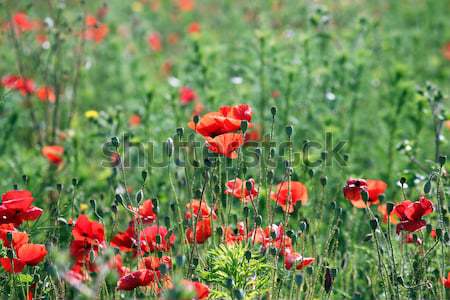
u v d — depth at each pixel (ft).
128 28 43.55
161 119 27.50
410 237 17.67
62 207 19.81
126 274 14.98
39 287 16.70
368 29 34.12
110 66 36.09
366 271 19.57
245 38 32.99
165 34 47.70
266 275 15.70
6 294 16.46
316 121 27.73
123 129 25.75
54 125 26.37
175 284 11.87
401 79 27.89
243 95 27.99
